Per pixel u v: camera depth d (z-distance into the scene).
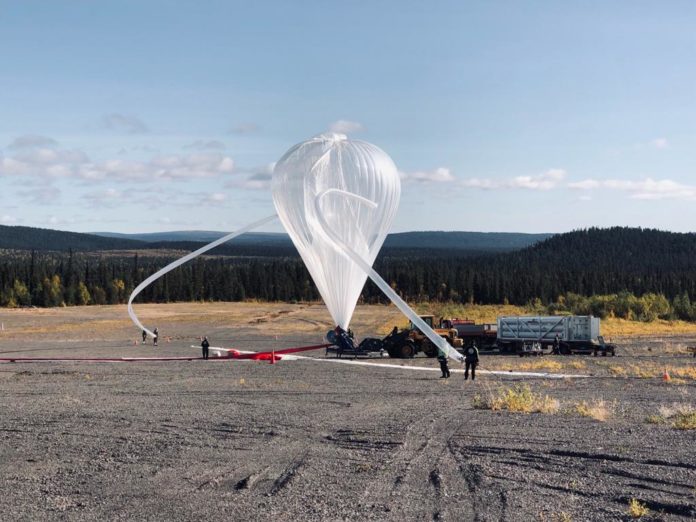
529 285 130.75
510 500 11.29
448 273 142.00
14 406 22.69
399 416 19.81
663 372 32.94
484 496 11.54
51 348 54.97
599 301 93.62
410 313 28.56
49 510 11.31
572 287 131.25
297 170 29.66
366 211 29.44
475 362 30.42
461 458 14.23
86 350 52.81
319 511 10.98
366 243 29.80
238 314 108.06
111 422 19.30
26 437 17.25
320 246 29.47
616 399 23.42
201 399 24.19
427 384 28.66
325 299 30.39
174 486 12.59
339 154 29.77
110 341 63.22
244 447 15.81
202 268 154.12
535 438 16.08
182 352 50.41
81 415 20.58
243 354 43.69
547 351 48.41
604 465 13.44
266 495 11.92
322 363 40.03
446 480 12.56
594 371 34.34
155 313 111.56
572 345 47.19
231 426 18.47
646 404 22.05
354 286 29.97
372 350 43.97
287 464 14.09
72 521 10.74
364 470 13.47
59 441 16.72
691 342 58.44
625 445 15.15
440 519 10.47
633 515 10.44
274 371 35.25
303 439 16.59
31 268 144.88
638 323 84.50
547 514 10.56
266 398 24.36
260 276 153.38
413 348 43.72
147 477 13.26
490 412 20.33
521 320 48.31
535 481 12.38
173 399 24.23
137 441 16.61
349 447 15.62
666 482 12.20
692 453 14.31
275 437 16.89
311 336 68.75
